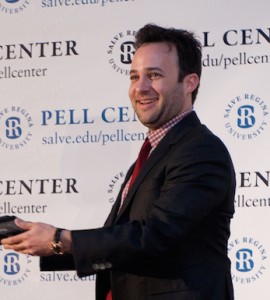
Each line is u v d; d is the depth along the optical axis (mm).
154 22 9875
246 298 9375
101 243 6043
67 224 9938
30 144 10102
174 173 6301
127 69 9977
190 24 9758
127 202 6438
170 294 6152
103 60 10023
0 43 10250
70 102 10055
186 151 6355
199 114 9672
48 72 10133
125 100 9945
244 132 9562
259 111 9555
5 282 10039
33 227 6172
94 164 9945
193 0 9773
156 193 6324
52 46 10148
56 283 9930
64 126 10047
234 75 9633
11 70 10203
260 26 9602
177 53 6848
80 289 9891
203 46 9703
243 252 9422
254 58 9602
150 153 6711
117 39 10000
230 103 9617
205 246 6320
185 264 6215
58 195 9992
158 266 6223
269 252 9367
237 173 9523
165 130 6828
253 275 9383
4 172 10125
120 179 9891
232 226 9438
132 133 9906
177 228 6047
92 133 9984
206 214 6234
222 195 6324
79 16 10102
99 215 9891
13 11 10250
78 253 6059
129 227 6105
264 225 9414
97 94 10000
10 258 10039
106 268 6102
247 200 9469
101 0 10070
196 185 6211
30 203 10047
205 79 9672
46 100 10102
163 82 6734
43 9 10195
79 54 10078
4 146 10148
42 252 6191
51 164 10039
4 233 6227
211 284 6215
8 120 10164
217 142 6473
